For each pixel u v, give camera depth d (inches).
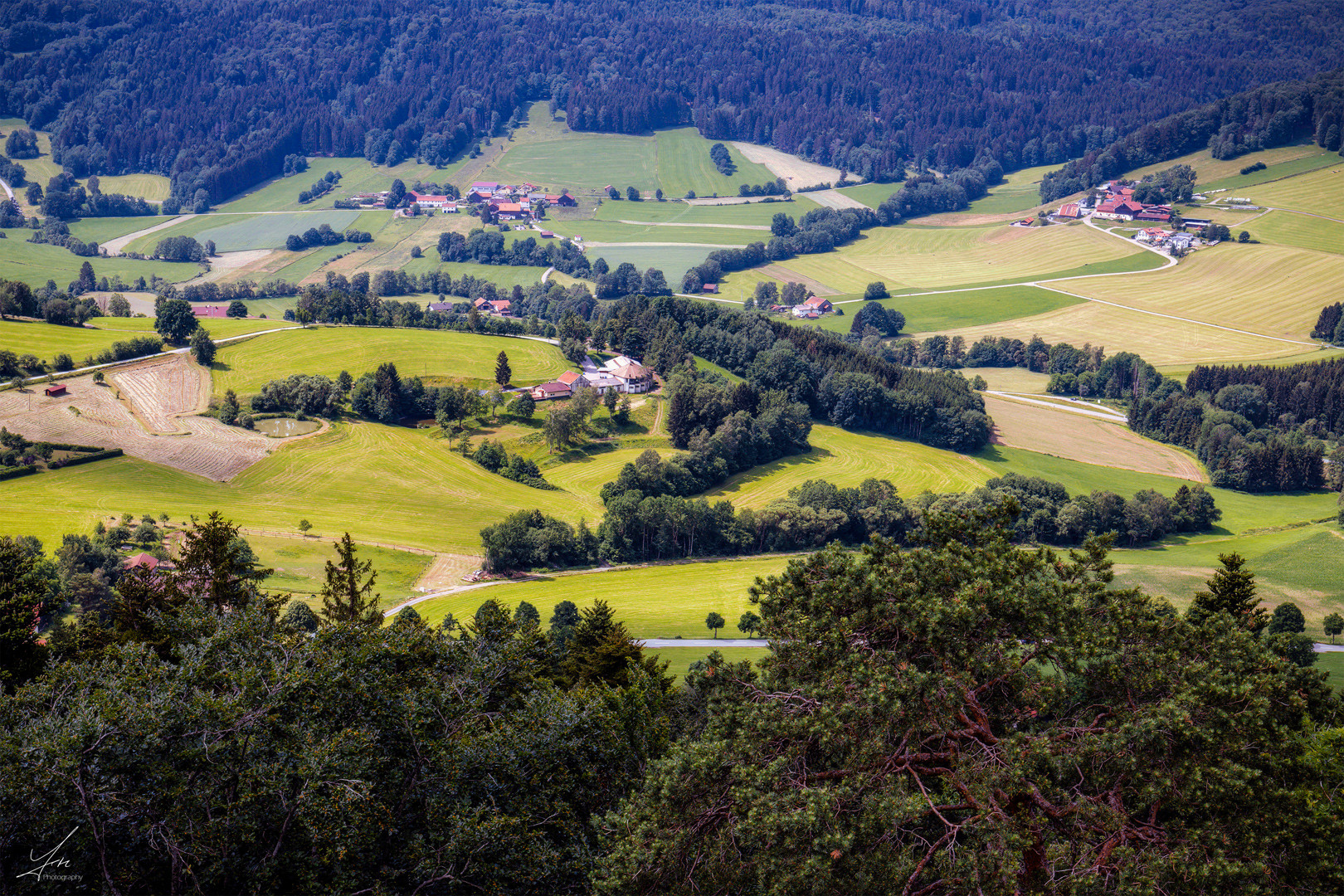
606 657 1908.2
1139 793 975.6
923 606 1037.2
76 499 4901.6
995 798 984.3
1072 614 1070.4
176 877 994.1
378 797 1085.1
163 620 1378.0
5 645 1555.1
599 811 1251.2
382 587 4281.5
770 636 1220.5
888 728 1002.1
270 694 1104.8
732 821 1008.2
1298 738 1049.5
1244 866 906.7
